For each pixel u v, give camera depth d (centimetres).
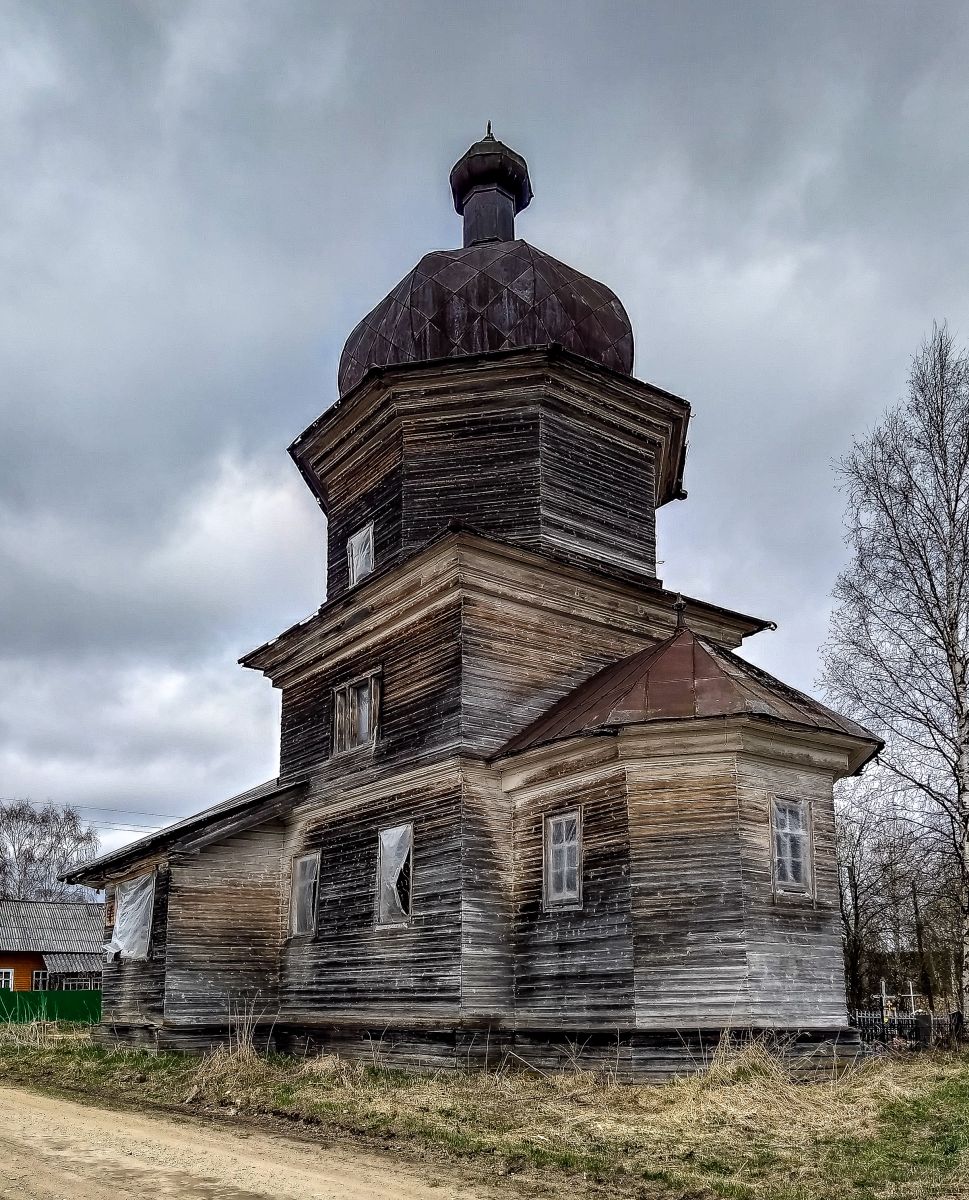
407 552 2116
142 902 2289
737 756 1614
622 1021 1559
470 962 1720
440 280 2266
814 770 1706
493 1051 1684
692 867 1581
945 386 2444
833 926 1641
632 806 1630
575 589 2038
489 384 2147
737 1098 1270
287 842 2247
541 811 1784
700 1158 1034
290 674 2359
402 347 2258
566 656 2012
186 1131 1223
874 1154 1032
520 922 1772
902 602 2420
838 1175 964
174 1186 917
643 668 1795
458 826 1784
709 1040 1491
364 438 2261
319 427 2306
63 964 5441
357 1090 1438
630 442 2266
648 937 1570
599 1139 1121
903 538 2431
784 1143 1089
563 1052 1617
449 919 1759
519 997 1738
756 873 1577
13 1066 1970
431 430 2173
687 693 1678
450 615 1925
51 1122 1290
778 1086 1318
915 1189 909
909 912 3206
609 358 2284
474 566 1916
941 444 2416
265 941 2180
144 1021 2172
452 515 2117
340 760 2134
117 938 2344
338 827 2098
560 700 1956
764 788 1631
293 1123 1280
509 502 2098
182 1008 2052
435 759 1869
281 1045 2078
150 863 2298
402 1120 1227
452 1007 1708
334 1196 885
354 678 2152
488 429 2147
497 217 2639
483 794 1823
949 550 2352
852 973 3141
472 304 2222
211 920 2130
